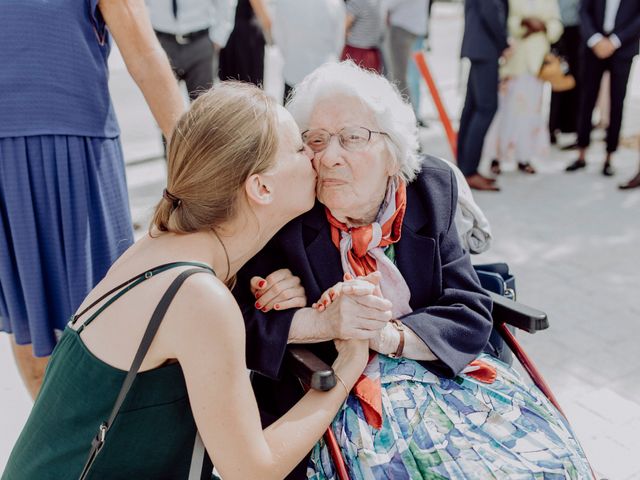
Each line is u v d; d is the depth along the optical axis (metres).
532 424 1.71
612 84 5.59
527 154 5.76
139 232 4.24
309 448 1.49
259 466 1.40
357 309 1.62
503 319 1.92
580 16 5.59
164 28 5.00
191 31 5.05
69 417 1.44
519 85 5.59
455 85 9.18
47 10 1.88
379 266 1.80
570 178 5.82
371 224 1.78
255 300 1.78
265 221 1.52
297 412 1.51
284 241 1.78
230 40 5.75
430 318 1.78
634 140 6.84
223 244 1.49
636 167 6.09
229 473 1.39
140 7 2.02
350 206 1.72
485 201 5.30
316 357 1.62
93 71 2.00
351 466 1.60
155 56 2.04
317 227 1.81
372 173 1.71
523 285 4.00
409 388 1.71
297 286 1.74
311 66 4.82
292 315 1.68
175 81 2.10
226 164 1.40
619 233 4.74
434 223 1.86
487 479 1.56
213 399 1.35
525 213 5.07
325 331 1.65
